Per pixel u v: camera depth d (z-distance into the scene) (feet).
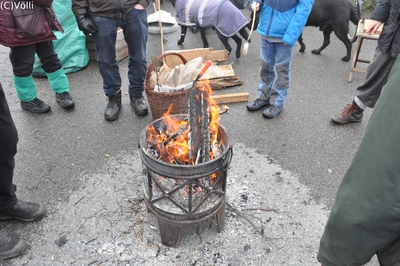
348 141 10.67
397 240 3.61
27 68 10.73
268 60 11.18
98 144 10.41
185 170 5.96
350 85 14.17
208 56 15.40
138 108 11.73
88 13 9.89
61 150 10.10
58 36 13.65
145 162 6.37
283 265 6.87
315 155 10.03
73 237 7.39
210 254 7.05
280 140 10.68
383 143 3.14
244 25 15.40
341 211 3.61
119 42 15.42
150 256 7.00
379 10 9.29
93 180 8.96
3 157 6.51
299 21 9.78
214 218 7.73
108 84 11.16
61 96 12.01
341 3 15.07
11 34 9.62
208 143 6.66
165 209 6.72
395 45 9.17
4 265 6.80
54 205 8.18
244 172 9.23
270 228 7.63
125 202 8.27
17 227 7.59
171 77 10.57
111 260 6.93
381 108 3.22
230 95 12.60
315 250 7.16
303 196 8.52
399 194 3.10
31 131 10.90
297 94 13.38
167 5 24.07
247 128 11.27
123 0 9.68
